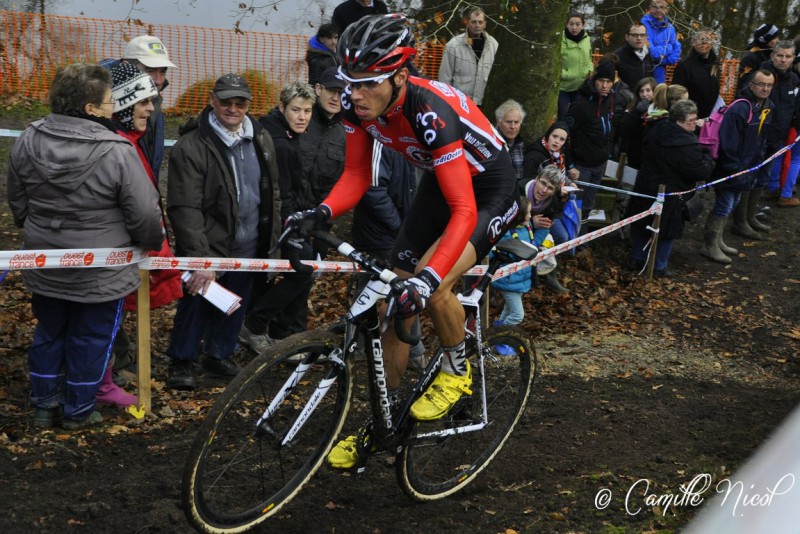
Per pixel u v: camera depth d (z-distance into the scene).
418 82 2.59
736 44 13.52
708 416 4.29
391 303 2.33
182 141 3.85
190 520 2.37
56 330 3.34
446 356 2.92
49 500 2.79
